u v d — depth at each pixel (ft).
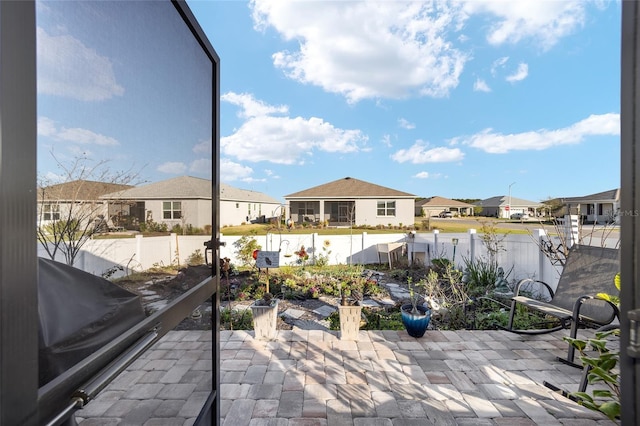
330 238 29.09
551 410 7.32
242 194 75.25
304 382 8.54
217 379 6.13
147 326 3.46
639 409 2.85
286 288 19.79
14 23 1.97
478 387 8.30
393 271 25.55
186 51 4.84
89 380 2.58
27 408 2.02
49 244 2.40
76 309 2.58
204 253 5.60
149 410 3.72
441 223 72.84
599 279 10.35
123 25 3.22
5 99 1.91
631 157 2.94
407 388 8.26
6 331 1.90
